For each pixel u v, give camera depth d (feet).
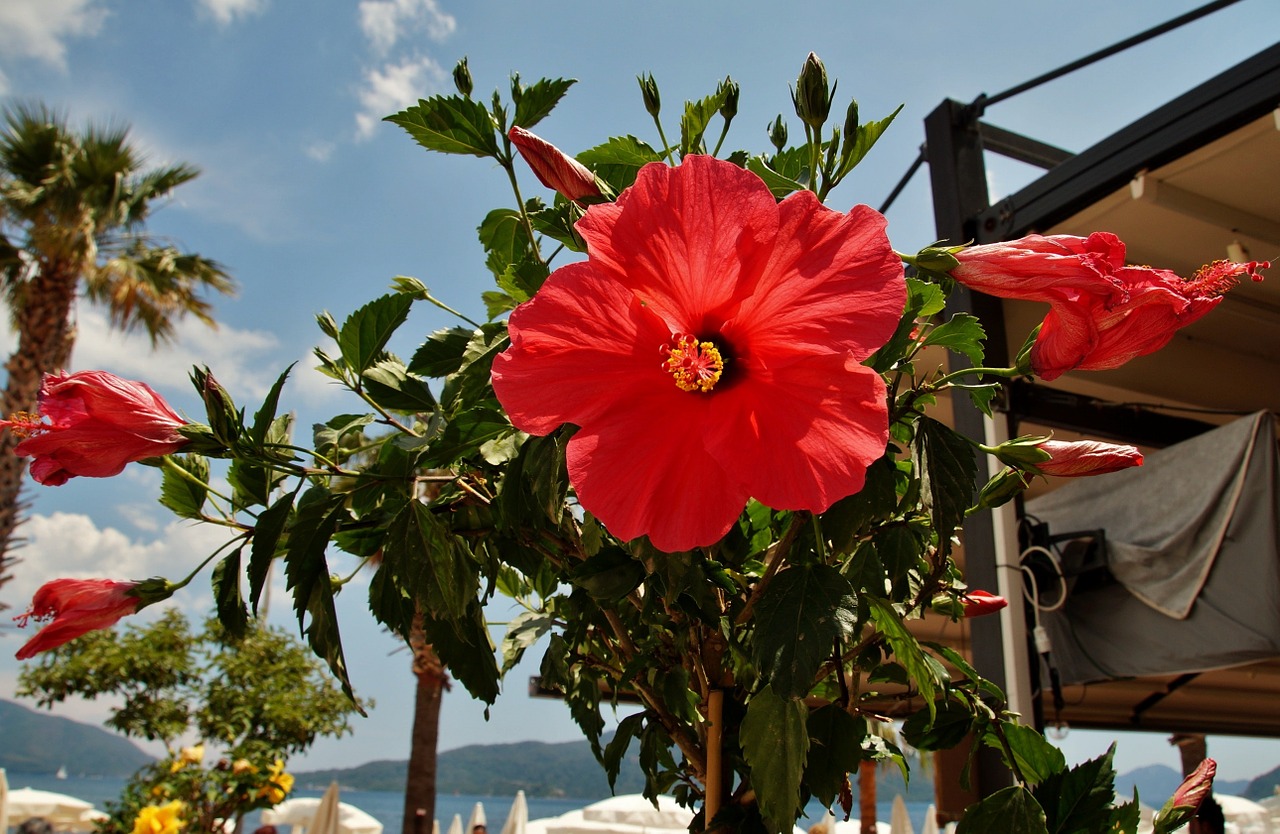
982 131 14.93
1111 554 14.25
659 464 2.77
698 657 3.39
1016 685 11.43
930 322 3.18
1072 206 12.45
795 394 2.65
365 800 477.77
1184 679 21.49
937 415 16.72
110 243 34.30
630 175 3.81
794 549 2.96
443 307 3.95
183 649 28.58
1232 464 13.11
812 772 3.04
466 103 3.72
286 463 3.25
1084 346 2.87
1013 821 2.96
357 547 3.65
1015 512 12.32
